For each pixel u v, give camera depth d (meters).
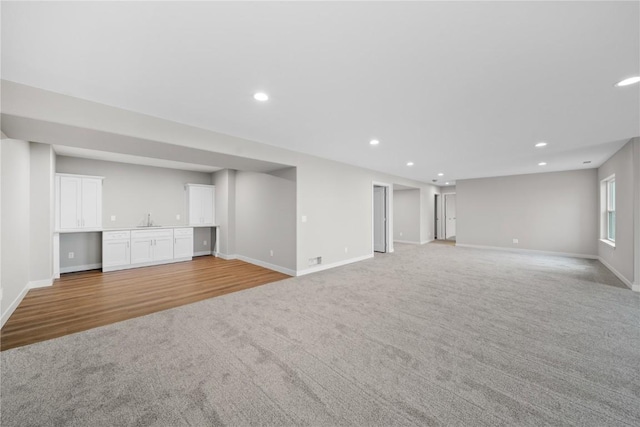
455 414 1.49
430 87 2.20
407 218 9.13
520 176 7.18
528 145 4.07
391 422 1.44
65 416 1.48
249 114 2.79
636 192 3.66
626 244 4.02
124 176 5.74
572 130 3.34
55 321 2.76
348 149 4.36
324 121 3.00
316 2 1.29
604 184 5.73
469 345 2.24
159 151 3.33
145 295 3.60
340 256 5.56
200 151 3.33
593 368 1.92
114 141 2.85
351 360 2.03
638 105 2.55
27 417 1.48
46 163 3.99
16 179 3.12
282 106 2.58
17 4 1.28
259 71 1.95
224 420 1.46
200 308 3.10
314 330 2.52
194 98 2.40
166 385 1.74
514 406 1.55
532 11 1.35
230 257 6.38
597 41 1.59
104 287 4.00
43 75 1.99
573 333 2.45
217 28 1.48
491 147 4.20
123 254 5.27
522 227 7.14
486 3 1.29
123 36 1.54
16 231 3.12
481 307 3.10
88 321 2.75
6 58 1.76
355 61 1.82
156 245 5.71
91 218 5.13
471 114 2.79
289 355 2.09
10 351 2.16
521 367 1.93
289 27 1.47
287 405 1.56
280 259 5.03
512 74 2.00
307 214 4.86
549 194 6.75
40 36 1.53
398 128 3.26
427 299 3.39
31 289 3.88
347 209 5.75
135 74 1.99
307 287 3.94
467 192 8.12
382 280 4.32
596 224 6.13
